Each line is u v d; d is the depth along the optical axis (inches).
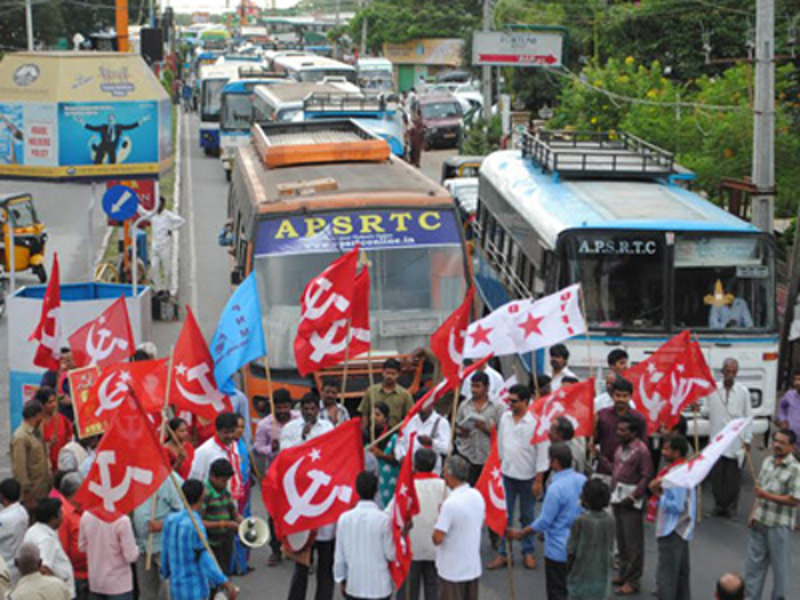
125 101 898.7
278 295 661.3
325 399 574.9
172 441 547.8
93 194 917.2
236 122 1945.1
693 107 1173.1
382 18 3826.3
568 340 666.8
